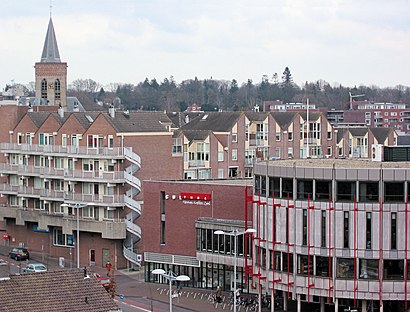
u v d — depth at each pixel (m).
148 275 133.38
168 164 152.88
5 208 162.38
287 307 112.56
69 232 149.25
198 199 128.38
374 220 105.25
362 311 107.50
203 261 126.88
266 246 112.06
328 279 106.75
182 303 117.12
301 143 195.75
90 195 147.12
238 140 178.62
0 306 76.25
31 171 158.75
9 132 166.50
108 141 148.00
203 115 187.62
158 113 159.38
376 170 104.88
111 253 144.75
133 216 146.25
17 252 148.88
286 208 109.56
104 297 80.75
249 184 127.62
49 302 78.25
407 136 149.75
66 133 154.62
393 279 105.44
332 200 106.19
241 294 121.50
